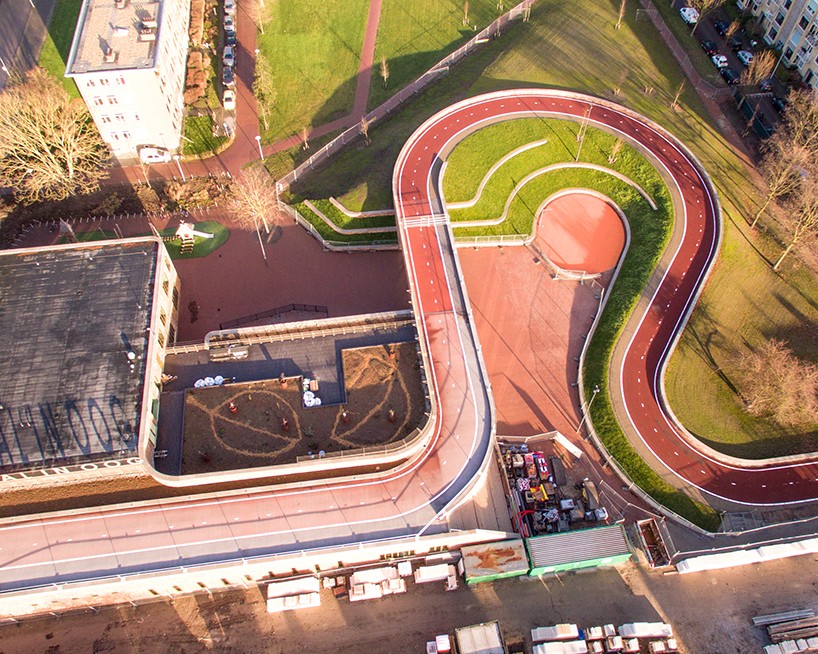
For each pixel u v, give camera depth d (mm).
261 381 93062
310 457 85000
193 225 119125
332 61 147500
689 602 82375
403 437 88062
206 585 83062
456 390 93250
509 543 84375
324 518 82750
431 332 98750
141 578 77688
